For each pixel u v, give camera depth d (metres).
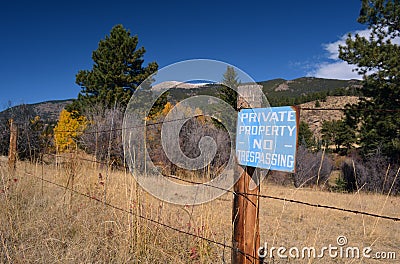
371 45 14.12
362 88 14.77
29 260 2.75
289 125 1.75
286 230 4.55
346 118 15.21
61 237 3.15
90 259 2.81
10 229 3.15
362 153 14.43
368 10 14.05
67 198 4.05
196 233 3.07
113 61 19.56
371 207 4.54
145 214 3.23
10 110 14.67
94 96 19.52
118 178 3.99
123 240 3.00
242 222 2.06
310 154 12.12
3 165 5.66
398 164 11.70
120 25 20.89
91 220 3.44
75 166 4.59
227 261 2.98
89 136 8.99
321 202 4.47
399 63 13.22
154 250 2.93
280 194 5.99
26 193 4.43
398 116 13.51
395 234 5.03
